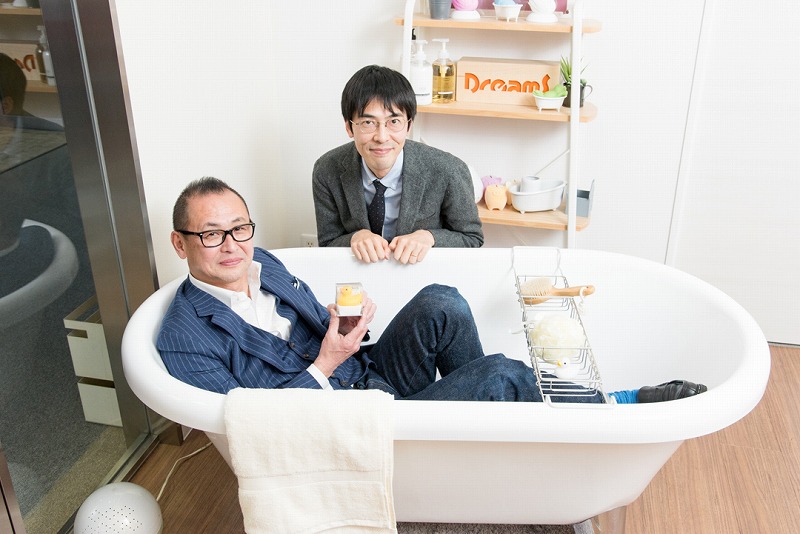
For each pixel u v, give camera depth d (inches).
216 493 74.8
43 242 65.2
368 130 72.7
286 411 49.3
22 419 65.8
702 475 77.3
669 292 73.4
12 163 60.6
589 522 71.5
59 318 68.9
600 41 95.8
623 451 54.6
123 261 75.7
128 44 69.7
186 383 54.2
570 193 92.7
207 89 87.3
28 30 60.4
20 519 61.7
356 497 51.9
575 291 72.1
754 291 103.3
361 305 61.9
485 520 63.9
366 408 49.7
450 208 82.0
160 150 77.4
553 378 66.9
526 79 94.3
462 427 50.1
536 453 54.5
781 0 87.7
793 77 90.7
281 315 65.9
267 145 108.0
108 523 62.3
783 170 95.5
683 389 60.7
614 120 99.4
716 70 93.3
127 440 80.7
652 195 102.0
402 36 101.7
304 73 107.0
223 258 58.5
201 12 84.3
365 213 80.9
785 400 90.0
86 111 68.2
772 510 72.6
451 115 104.8
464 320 67.1
